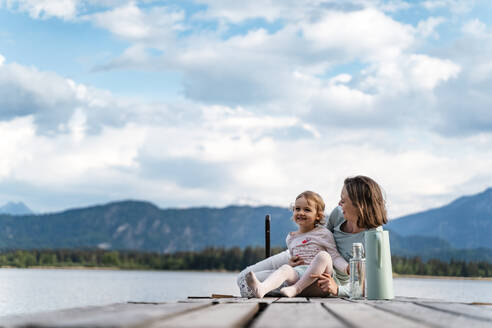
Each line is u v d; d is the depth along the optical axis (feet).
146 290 153.48
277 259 16.38
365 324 5.34
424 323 5.61
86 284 205.67
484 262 438.40
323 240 16.10
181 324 4.82
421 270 442.50
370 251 12.34
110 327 4.03
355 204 14.65
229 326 4.63
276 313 6.70
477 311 7.45
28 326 4.40
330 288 13.74
